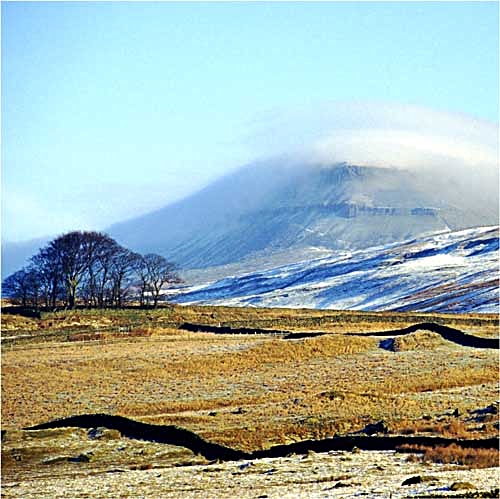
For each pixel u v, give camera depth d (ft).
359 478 236.63
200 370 500.33
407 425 333.21
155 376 487.61
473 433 314.96
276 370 497.46
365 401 386.52
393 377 457.68
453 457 267.39
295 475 249.55
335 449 297.33
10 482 274.98
